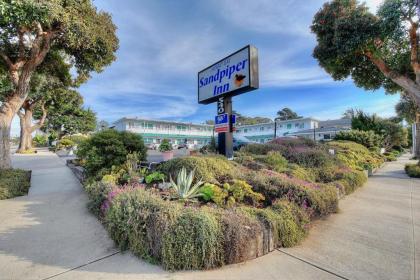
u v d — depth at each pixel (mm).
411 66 11000
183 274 2553
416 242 3357
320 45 11781
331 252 3068
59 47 8812
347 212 4773
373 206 5219
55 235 3537
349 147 12664
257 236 2945
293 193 4164
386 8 9133
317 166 7664
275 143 9828
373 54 10492
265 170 5727
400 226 3988
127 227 3012
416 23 9398
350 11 10227
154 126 40938
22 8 5227
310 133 32594
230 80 6941
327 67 12531
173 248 2631
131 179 5125
